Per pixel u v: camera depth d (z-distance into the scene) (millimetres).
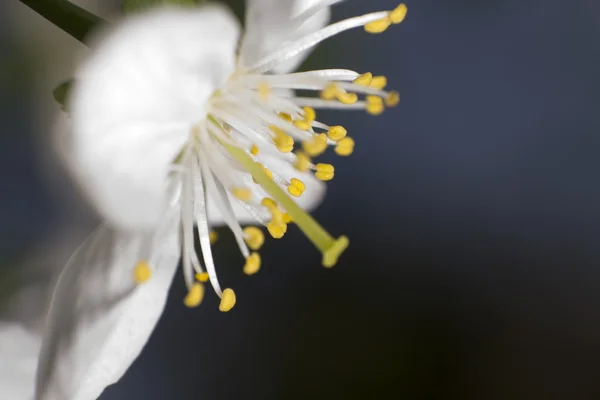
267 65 168
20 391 174
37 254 196
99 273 165
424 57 219
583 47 221
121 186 157
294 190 171
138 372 219
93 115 154
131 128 157
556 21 221
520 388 229
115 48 152
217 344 222
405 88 220
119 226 159
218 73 159
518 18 220
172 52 155
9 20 197
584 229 227
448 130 223
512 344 231
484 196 227
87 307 165
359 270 226
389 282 228
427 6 218
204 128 167
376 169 224
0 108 198
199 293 166
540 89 222
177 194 167
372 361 225
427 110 222
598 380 230
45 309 181
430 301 228
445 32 219
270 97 168
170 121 159
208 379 221
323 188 179
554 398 228
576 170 224
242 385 223
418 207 226
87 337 164
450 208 227
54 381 164
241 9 165
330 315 224
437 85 221
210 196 168
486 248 229
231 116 167
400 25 217
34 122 199
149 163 159
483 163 225
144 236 166
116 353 165
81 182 155
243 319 222
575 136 223
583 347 231
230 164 167
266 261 222
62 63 198
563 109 223
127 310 165
